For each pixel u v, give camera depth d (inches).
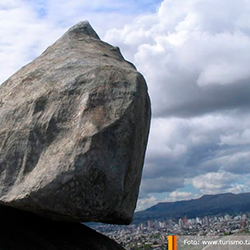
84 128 186.2
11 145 201.5
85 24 285.1
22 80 227.6
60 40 271.0
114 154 185.0
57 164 179.8
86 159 178.2
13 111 212.2
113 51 272.5
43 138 195.8
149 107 230.7
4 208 226.2
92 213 181.2
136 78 210.4
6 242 212.4
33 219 227.6
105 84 203.6
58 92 205.8
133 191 212.1
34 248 214.1
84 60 226.5
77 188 176.6
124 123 192.2
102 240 248.5
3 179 193.9
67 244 225.5
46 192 176.6
